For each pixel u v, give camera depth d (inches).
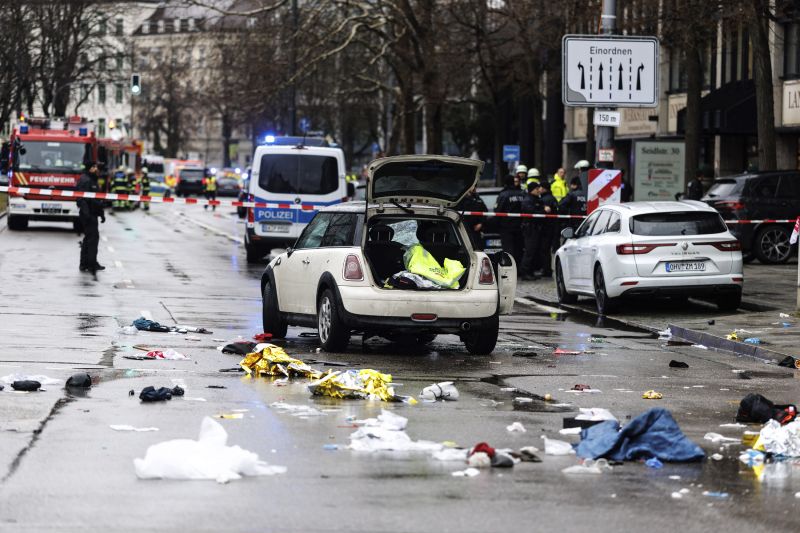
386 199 1615.4
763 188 3272.6
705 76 5383.9
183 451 858.8
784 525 757.9
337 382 1210.0
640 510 787.4
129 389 1218.0
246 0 5019.7
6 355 1432.1
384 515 760.3
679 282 2155.5
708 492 839.1
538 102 5285.4
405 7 4896.7
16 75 6205.7
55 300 2134.6
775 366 1562.5
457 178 1614.2
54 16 7352.4
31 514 745.0
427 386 1312.7
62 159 4584.2
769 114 3405.5
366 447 951.0
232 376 1330.0
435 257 1622.8
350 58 5290.4
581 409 1146.0
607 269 2187.5
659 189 3846.0
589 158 4800.7
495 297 1583.4
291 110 5836.6
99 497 788.6
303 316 1663.4
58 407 1104.2
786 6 3442.4
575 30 4938.5
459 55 5182.1
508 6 4886.8
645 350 1718.8
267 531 719.7
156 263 3161.9
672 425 955.3
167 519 738.8
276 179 3390.7
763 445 964.6
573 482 861.2
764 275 2906.0
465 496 813.2
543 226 3019.2
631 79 2498.8
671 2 3641.7
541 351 1672.0
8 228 4643.2
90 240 2787.9
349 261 1562.5
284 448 951.0
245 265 3238.2
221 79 5191.9
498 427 1066.7
